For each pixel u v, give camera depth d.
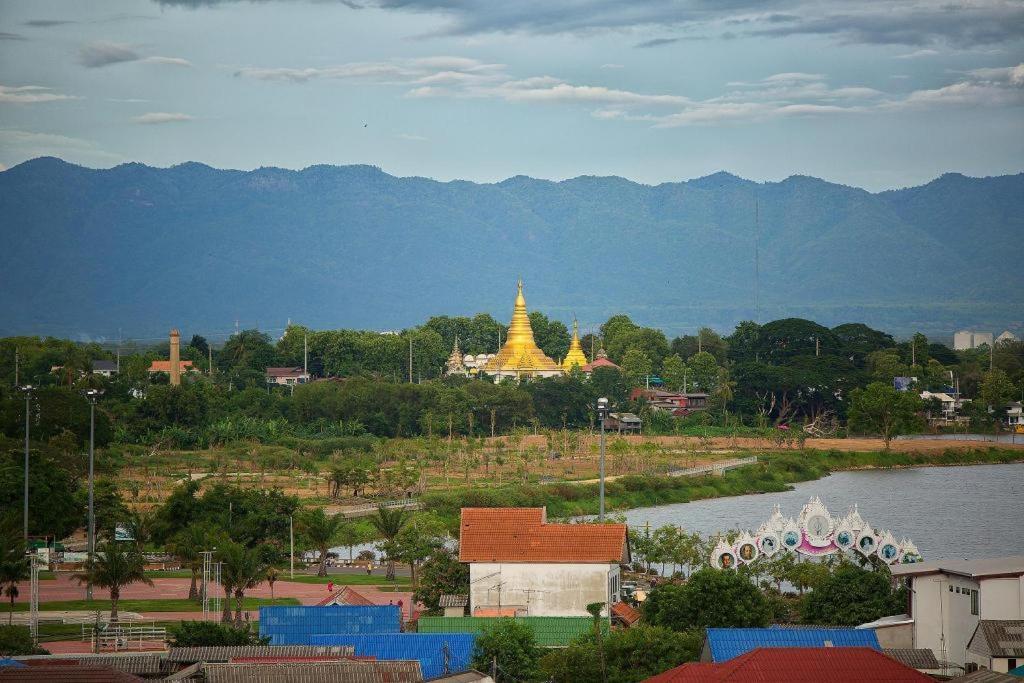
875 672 193.88
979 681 196.62
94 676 195.88
